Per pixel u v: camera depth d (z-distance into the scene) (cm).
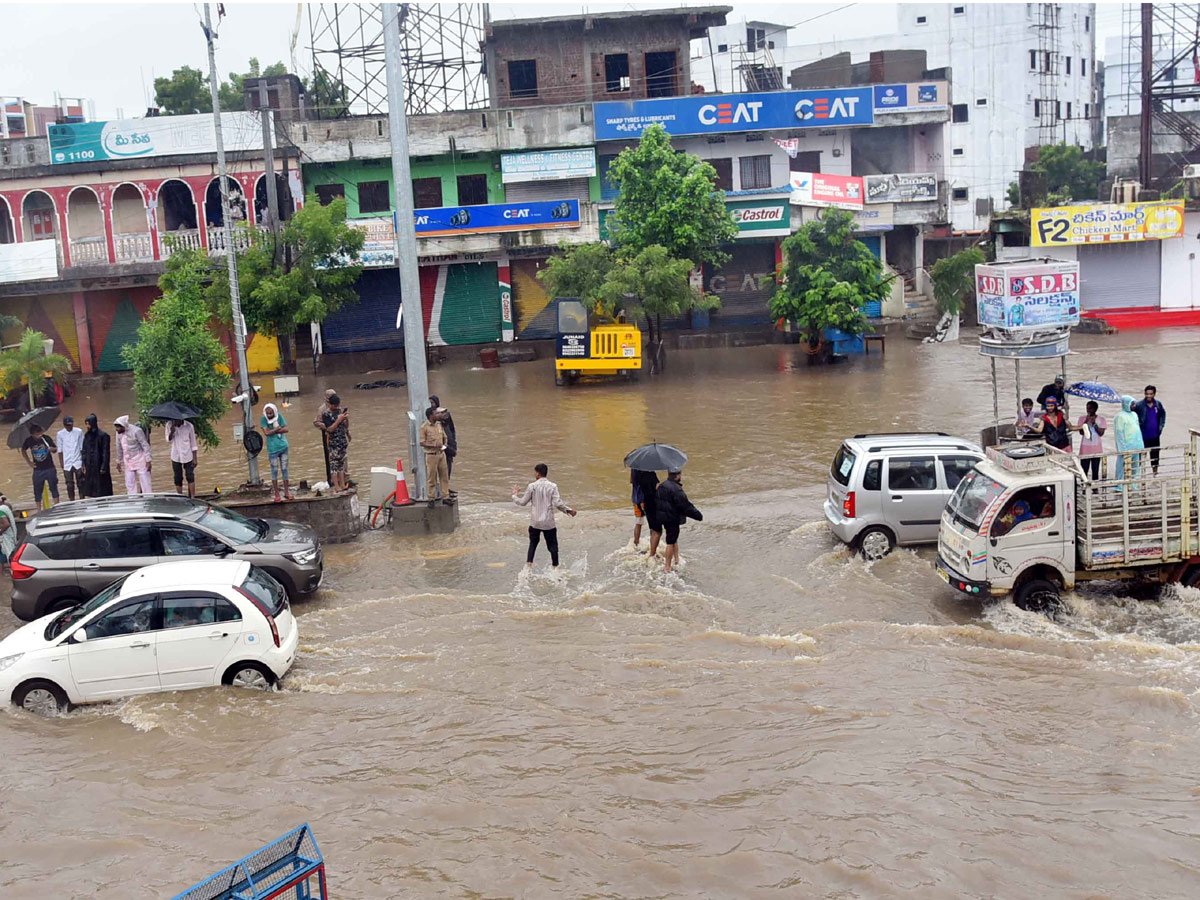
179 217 3684
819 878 732
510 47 4025
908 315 4041
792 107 3778
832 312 3186
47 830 838
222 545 1375
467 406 2872
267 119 3147
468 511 1830
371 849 787
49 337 3662
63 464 1825
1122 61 6625
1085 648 1139
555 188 3850
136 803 875
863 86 4016
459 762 925
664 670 1120
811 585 1391
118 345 3678
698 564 1498
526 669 1132
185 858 787
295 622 1229
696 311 3903
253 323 3147
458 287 3841
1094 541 1230
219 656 1102
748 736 955
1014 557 1227
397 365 3731
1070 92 6006
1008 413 2398
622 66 4056
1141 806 816
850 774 878
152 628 1100
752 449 2177
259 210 3562
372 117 3709
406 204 1725
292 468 2216
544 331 3903
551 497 1468
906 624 1236
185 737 998
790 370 3206
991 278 1784
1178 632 1186
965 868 738
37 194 3703
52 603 1338
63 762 960
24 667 1076
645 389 2991
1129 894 704
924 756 905
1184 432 2130
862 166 4216
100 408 3162
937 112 3947
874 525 1470
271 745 975
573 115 3738
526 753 937
